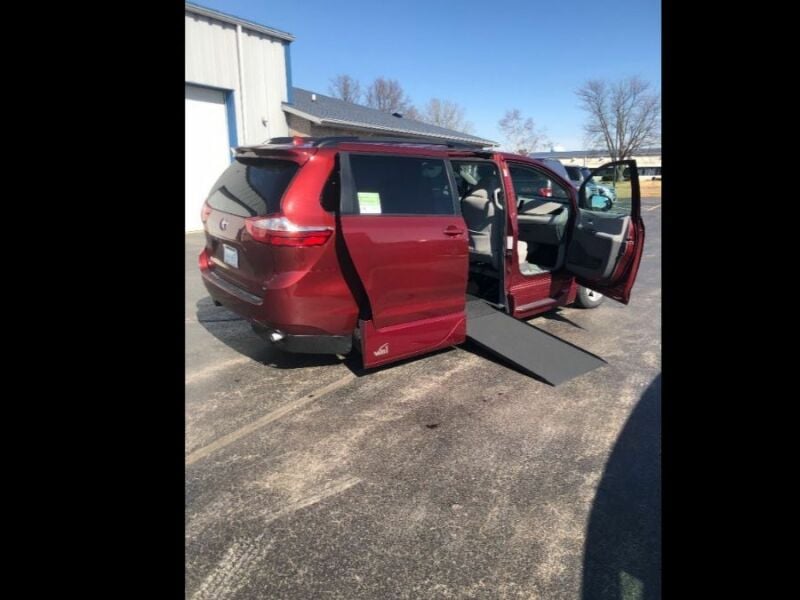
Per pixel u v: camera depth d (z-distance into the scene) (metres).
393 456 2.74
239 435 2.92
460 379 3.76
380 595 1.85
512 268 4.53
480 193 5.01
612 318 5.48
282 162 3.44
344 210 3.29
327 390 3.53
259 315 3.38
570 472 2.61
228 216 3.64
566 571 1.96
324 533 2.15
